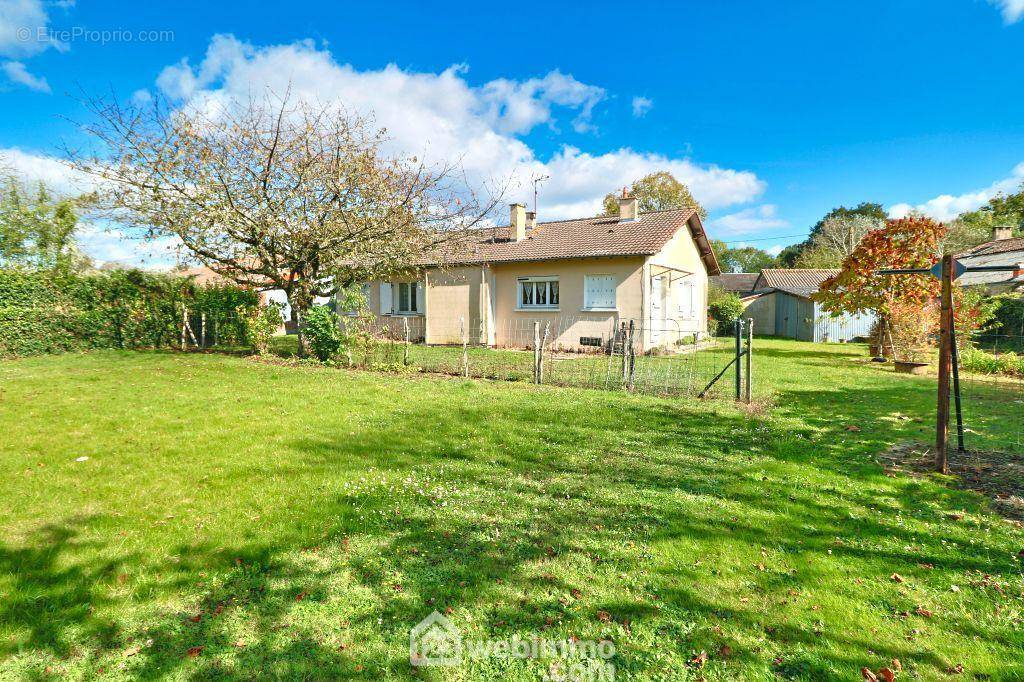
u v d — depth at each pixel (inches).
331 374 440.8
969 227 1507.1
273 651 95.0
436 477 188.4
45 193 852.6
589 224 797.9
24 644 94.9
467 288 756.6
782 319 1115.9
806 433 251.9
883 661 93.0
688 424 267.4
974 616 105.7
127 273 639.1
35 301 561.3
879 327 576.4
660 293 725.9
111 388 355.6
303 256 528.1
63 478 180.9
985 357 489.1
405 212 505.0
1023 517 154.8
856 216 1991.9
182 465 195.9
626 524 149.9
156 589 113.4
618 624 104.0
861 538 140.9
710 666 92.0
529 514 156.5
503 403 318.0
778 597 113.0
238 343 656.4
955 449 225.8
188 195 477.1
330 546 134.8
